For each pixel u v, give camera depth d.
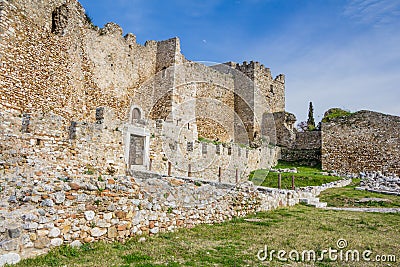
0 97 15.93
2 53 16.17
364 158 33.66
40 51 18.69
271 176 26.62
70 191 7.19
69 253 6.61
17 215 6.27
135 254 7.08
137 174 15.11
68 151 13.47
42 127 12.80
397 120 32.66
